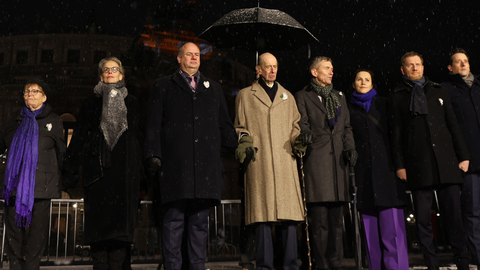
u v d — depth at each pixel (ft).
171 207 9.68
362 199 11.27
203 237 9.91
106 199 9.50
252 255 11.09
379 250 11.51
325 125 11.44
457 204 10.91
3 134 11.18
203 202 9.94
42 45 86.02
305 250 12.26
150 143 9.50
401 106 11.46
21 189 9.93
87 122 10.29
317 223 10.86
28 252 10.17
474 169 11.27
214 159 9.82
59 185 10.70
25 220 10.07
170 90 10.23
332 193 10.77
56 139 10.84
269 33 14.56
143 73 82.48
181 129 9.83
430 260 10.89
